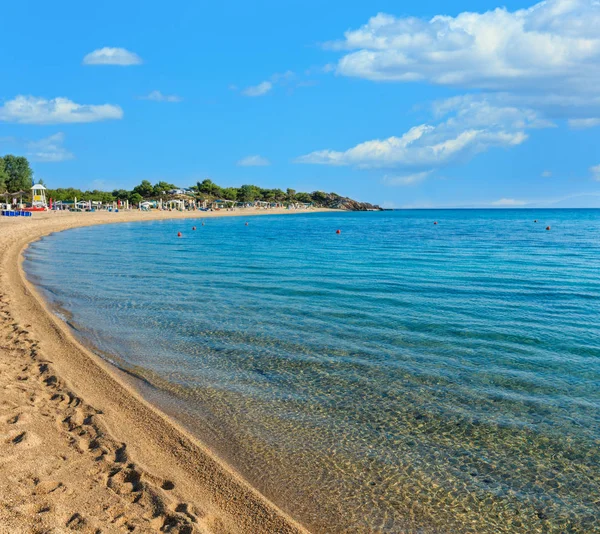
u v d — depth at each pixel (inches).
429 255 1197.7
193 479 218.7
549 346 427.2
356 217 5502.0
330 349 413.1
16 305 524.1
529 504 214.1
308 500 214.4
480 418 290.4
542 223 3597.4
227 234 2119.8
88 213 3373.5
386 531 196.9
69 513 178.1
